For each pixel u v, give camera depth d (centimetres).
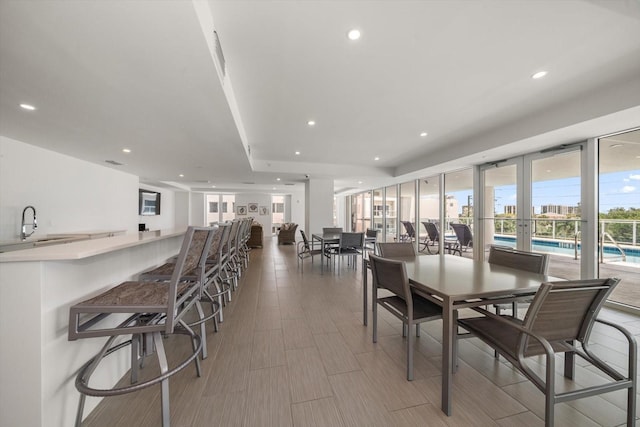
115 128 282
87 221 462
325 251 575
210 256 251
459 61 211
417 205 748
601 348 218
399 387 167
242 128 354
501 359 201
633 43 187
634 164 323
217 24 167
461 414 144
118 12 118
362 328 255
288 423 138
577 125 282
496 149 393
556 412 146
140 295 133
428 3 152
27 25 125
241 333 243
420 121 349
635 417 130
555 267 387
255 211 1212
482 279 182
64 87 190
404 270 177
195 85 189
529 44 190
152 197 882
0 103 217
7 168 314
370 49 196
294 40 185
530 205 416
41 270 112
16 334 110
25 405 111
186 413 144
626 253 339
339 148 500
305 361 196
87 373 120
